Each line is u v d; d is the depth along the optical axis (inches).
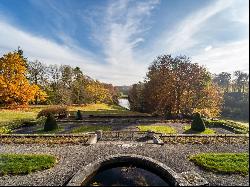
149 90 1915.6
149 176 567.5
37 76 2674.7
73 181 505.4
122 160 633.6
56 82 2746.1
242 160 642.8
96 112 1987.0
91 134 914.1
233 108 1681.8
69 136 901.8
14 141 842.2
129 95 3137.3
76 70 2925.7
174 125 1307.8
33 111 1852.9
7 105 1948.8
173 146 784.3
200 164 619.2
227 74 3563.0
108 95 3420.3
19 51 2586.1
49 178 550.0
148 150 738.2
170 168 573.9
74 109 2158.0
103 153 711.7
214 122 1300.4
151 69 1962.4
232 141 847.1
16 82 1940.2
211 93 1819.6
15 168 588.7
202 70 1792.6
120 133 980.6
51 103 2529.5
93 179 548.7
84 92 2795.3
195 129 1159.0
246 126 1177.4
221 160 641.0
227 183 526.3
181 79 1715.1
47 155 684.1
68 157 682.2
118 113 1931.6
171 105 1769.2
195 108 1774.1
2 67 1924.2
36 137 894.4
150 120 1417.3
